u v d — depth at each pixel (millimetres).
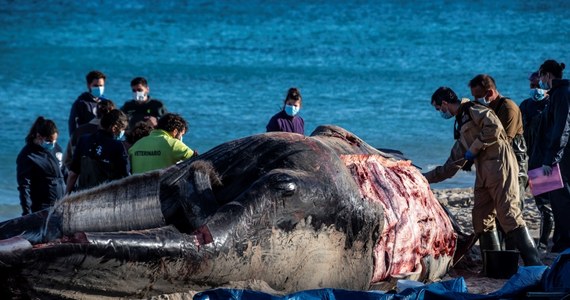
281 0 199875
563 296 20500
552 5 174500
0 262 18531
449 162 28422
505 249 29812
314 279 22391
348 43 127625
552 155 29484
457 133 28406
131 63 108188
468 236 27906
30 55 114750
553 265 21469
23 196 33344
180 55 117000
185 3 198625
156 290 20453
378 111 73938
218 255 20594
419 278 25109
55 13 178625
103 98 38594
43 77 94562
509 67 101062
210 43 131000
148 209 21875
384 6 181375
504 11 165625
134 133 30391
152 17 170500
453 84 90438
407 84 90062
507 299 21000
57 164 33875
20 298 19469
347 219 22531
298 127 35688
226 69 103062
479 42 125250
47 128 33375
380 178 24797
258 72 100188
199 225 21297
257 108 76375
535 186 29797
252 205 21141
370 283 23484
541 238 31766
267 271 21547
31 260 18734
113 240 19438
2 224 21547
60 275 19250
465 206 41156
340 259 22734
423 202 25953
